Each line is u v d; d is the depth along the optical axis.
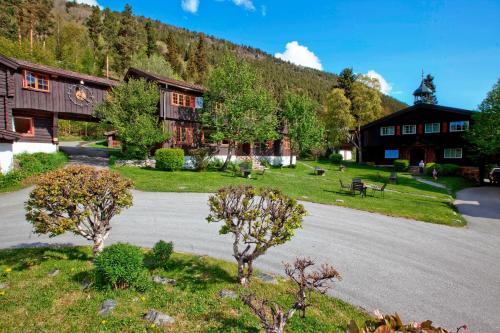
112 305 5.67
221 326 5.28
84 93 27.38
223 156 32.25
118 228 11.27
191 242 10.02
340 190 22.62
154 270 7.34
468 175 36.47
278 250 9.77
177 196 16.92
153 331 5.07
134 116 24.95
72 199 6.83
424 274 8.59
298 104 36.03
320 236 11.50
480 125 31.22
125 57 71.62
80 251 8.56
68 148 36.47
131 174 21.61
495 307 6.96
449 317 6.47
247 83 27.56
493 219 16.31
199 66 102.31
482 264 9.55
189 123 30.14
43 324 5.14
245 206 6.62
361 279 8.04
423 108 41.88
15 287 6.29
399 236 12.10
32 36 66.56
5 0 63.38
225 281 7.03
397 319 4.24
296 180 26.06
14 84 22.97
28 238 9.85
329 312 6.12
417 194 23.44
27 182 18.09
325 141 49.09
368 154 49.19
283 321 4.81
